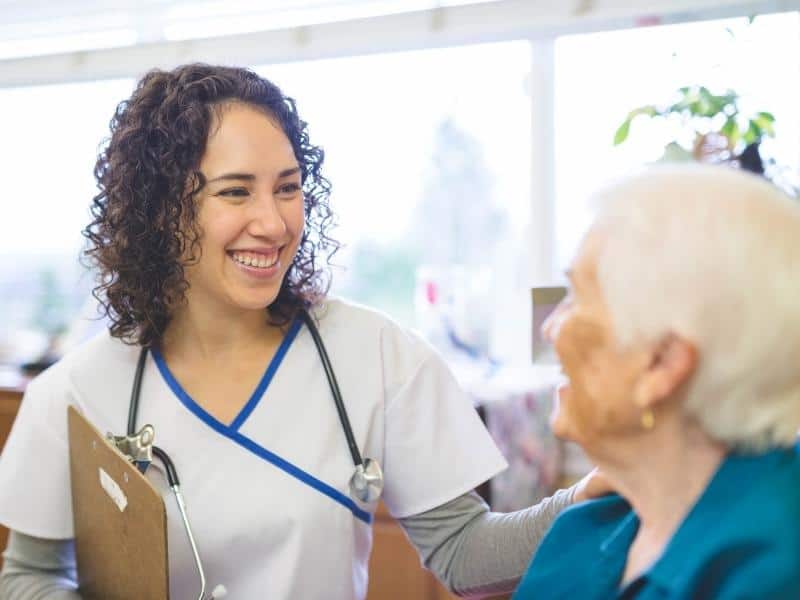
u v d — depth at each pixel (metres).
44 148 2.68
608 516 0.87
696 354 0.66
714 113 1.73
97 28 2.39
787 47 1.89
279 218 1.11
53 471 1.24
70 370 1.24
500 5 2.04
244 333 1.23
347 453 1.19
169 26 2.34
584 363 0.72
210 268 1.14
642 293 0.67
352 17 2.17
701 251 0.65
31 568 1.27
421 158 2.54
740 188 0.68
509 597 1.40
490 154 2.50
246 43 2.25
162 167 1.12
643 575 0.71
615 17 1.96
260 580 1.14
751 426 0.67
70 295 2.72
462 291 2.41
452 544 1.21
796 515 0.63
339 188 2.57
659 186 0.70
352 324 1.26
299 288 1.28
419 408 1.24
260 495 1.14
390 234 2.59
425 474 1.23
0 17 2.46
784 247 0.65
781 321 0.64
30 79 2.46
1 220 2.74
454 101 2.49
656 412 0.70
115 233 1.19
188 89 1.12
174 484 1.13
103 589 1.13
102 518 1.10
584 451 0.77
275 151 1.12
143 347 1.24
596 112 2.32
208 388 1.21
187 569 1.14
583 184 2.36
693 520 0.68
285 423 1.19
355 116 2.53
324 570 1.15
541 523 1.11
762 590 0.60
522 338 2.47
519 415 2.03
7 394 2.20
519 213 2.50
